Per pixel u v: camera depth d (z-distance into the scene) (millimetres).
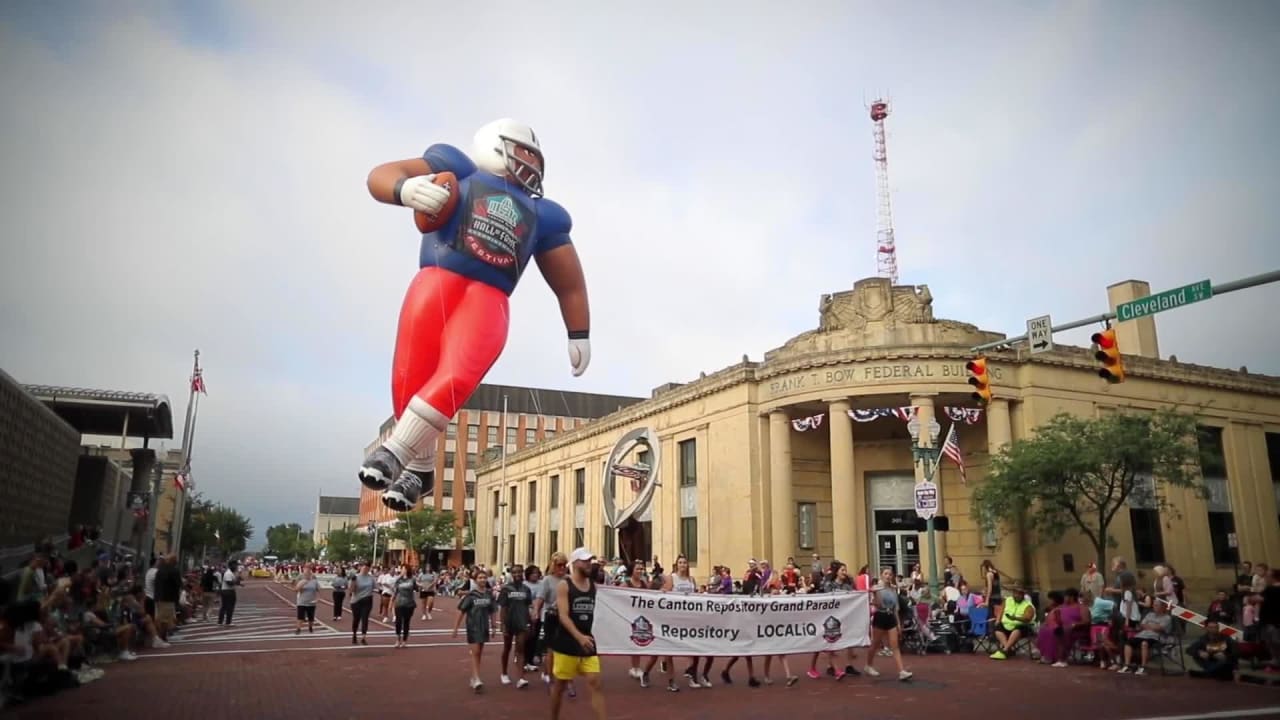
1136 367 32344
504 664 13742
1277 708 11695
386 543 94000
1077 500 27531
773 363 31438
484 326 9930
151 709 11109
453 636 21312
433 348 9945
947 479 31281
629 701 12195
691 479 36875
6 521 21906
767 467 32000
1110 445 24469
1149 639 15539
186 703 11578
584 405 101500
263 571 94375
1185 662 17000
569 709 11422
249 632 23109
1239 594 18719
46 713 10773
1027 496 25312
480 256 10031
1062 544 28641
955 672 15633
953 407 29531
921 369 28391
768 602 14211
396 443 9406
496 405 94000
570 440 49469
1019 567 28062
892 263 43469
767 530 31594
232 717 10602
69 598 13992
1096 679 14703
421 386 9914
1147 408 32344
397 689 13047
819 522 32875
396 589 19625
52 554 17188
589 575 9562
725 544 33031
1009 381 29328
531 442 94000
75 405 34156
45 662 12258
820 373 29734
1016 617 17953
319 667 15531
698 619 13711
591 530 45531
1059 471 24844
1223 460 34719
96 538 29500
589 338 11789
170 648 18875
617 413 43312
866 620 14961
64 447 28781
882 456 32344
